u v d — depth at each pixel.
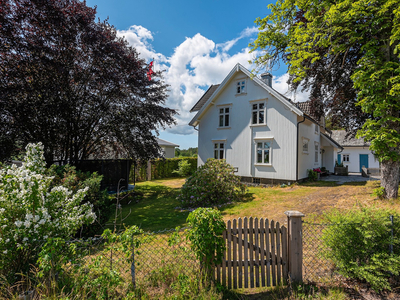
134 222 7.57
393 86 6.00
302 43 8.39
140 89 12.16
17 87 8.15
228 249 3.32
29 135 9.60
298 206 7.90
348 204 7.41
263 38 9.53
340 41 8.20
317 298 2.94
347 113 10.08
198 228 3.23
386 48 7.52
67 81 9.77
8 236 2.88
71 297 2.63
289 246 3.41
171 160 22.97
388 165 7.52
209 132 17.03
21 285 2.78
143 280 3.28
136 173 19.38
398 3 5.99
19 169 3.40
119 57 10.70
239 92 15.59
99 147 13.53
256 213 7.40
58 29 9.15
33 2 8.35
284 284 3.38
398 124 7.40
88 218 3.65
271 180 13.80
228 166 10.45
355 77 7.15
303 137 14.21
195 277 3.23
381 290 3.10
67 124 10.17
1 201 3.01
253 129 14.73
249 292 3.23
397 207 6.45
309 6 8.32
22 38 8.32
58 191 3.56
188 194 9.34
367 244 3.19
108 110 11.67
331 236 3.48
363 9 6.55
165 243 4.71
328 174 19.33
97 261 2.95
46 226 3.09
